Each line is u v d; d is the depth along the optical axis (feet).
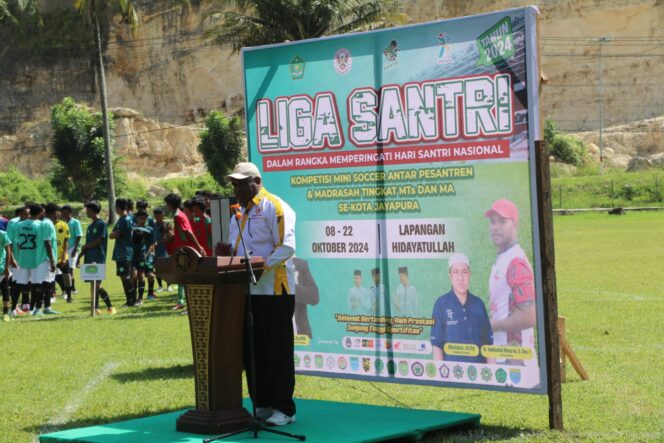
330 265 27.91
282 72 28.37
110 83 328.08
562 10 295.48
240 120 225.76
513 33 24.72
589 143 266.36
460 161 25.67
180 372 34.73
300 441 22.34
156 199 222.07
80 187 212.84
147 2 327.67
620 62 293.02
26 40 328.08
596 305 51.90
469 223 25.64
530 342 24.82
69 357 38.96
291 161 28.40
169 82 325.62
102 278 53.88
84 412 28.14
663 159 232.94
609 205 179.83
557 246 99.50
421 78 26.14
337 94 27.53
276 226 24.20
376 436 22.72
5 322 51.39
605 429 24.20
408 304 26.71
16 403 29.76
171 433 23.45
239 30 89.30
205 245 49.62
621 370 32.83
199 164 290.35
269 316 24.27
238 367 23.59
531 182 24.68
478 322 25.59
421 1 305.32
